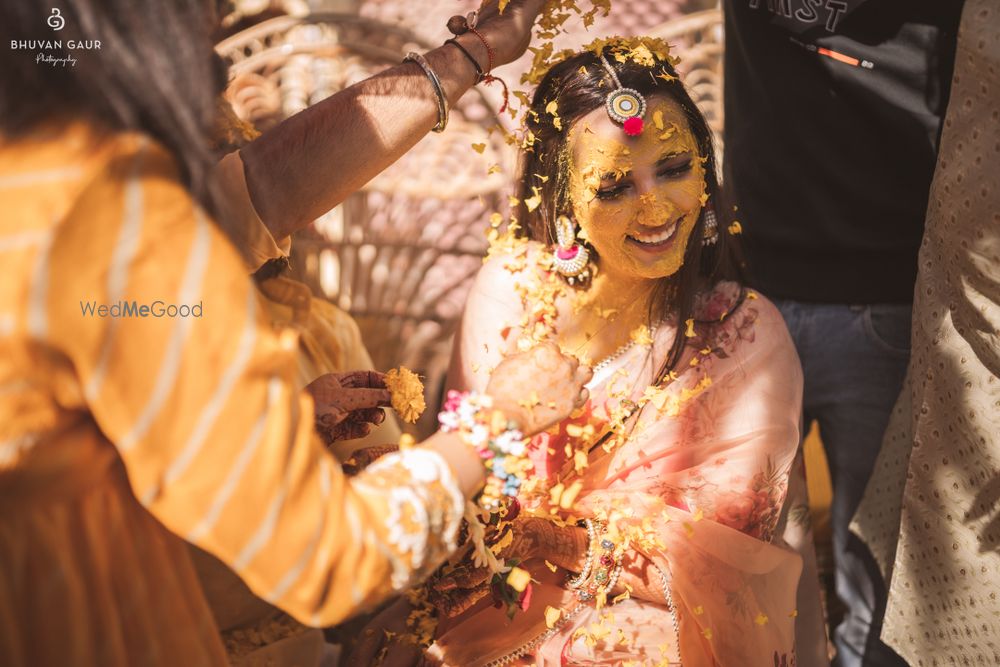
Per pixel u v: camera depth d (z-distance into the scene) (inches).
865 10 74.5
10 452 35.6
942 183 65.6
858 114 77.3
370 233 127.9
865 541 82.2
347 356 87.5
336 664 82.0
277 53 125.0
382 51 126.2
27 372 34.6
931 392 69.6
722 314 67.4
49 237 33.7
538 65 65.1
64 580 38.3
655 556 64.0
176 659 42.5
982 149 61.9
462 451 43.4
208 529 36.4
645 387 67.1
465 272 138.3
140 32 35.0
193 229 35.4
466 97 154.7
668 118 61.1
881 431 84.3
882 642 82.9
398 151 59.3
